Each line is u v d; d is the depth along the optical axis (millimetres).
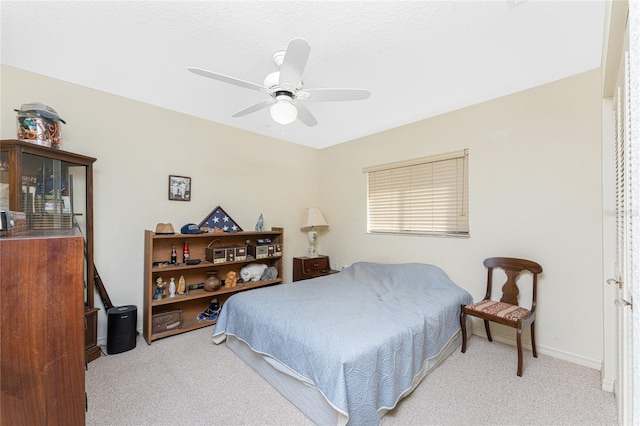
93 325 2354
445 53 1963
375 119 3264
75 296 758
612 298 1873
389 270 3205
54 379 712
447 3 1503
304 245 4426
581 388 1902
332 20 1631
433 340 2111
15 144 1869
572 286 2277
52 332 713
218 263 3176
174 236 2832
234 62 2094
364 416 1460
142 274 2865
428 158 3191
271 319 2006
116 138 2701
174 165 3092
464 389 1901
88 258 2326
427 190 3244
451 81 2367
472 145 2852
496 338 2691
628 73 1057
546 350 2393
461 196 2957
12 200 1870
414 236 3338
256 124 3510
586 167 2221
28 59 2086
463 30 1722
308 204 4477
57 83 2383
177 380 2033
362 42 1833
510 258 2535
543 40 1819
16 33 1780
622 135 1336
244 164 3707
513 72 2223
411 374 1788
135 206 2826
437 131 3129
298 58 1435
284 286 2861
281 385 1879
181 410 1711
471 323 2803
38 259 699
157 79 2387
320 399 1588
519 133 2549
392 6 1523
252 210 3795
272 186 4020
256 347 2047
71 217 2277
